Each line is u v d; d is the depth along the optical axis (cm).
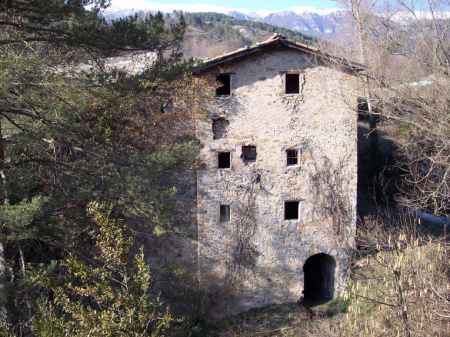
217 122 1725
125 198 1126
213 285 1769
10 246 1272
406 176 1984
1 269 1079
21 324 1034
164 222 1195
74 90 1050
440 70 1477
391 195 2280
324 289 1939
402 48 1670
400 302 966
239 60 1667
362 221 2019
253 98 1698
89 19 1030
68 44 1055
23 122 1157
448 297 980
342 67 1702
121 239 798
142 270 798
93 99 1104
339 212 1780
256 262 1777
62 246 1138
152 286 1688
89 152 1165
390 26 1700
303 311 1755
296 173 1752
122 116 1254
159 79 1188
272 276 1792
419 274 1020
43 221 1099
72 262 798
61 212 1156
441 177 1595
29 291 1068
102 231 799
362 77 1736
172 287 1730
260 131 1716
